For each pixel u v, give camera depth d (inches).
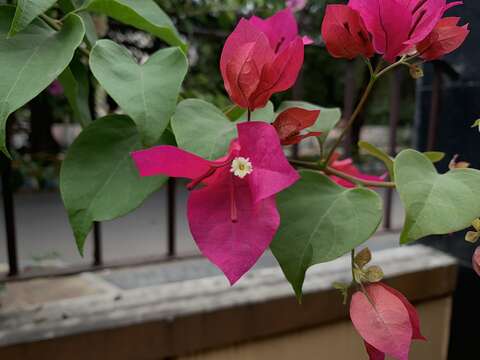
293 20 8.2
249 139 5.8
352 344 16.7
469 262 18.4
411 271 17.3
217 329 14.0
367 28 6.9
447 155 18.5
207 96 23.3
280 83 6.5
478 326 18.0
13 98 6.5
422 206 5.9
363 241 6.4
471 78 17.4
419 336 6.9
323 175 7.2
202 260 20.3
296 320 15.1
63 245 33.9
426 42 7.0
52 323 12.7
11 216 15.3
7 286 17.2
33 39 7.1
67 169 7.1
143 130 6.4
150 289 15.3
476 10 17.2
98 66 6.8
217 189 6.0
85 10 8.5
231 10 30.4
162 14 9.6
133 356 13.0
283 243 6.6
